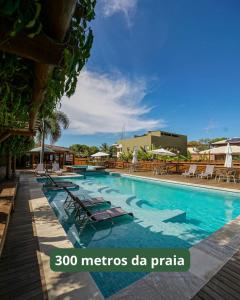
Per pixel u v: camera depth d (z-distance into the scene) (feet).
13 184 25.55
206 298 7.43
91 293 7.69
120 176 55.88
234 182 37.32
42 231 13.38
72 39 4.68
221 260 10.03
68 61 4.40
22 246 11.34
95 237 15.62
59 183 36.22
